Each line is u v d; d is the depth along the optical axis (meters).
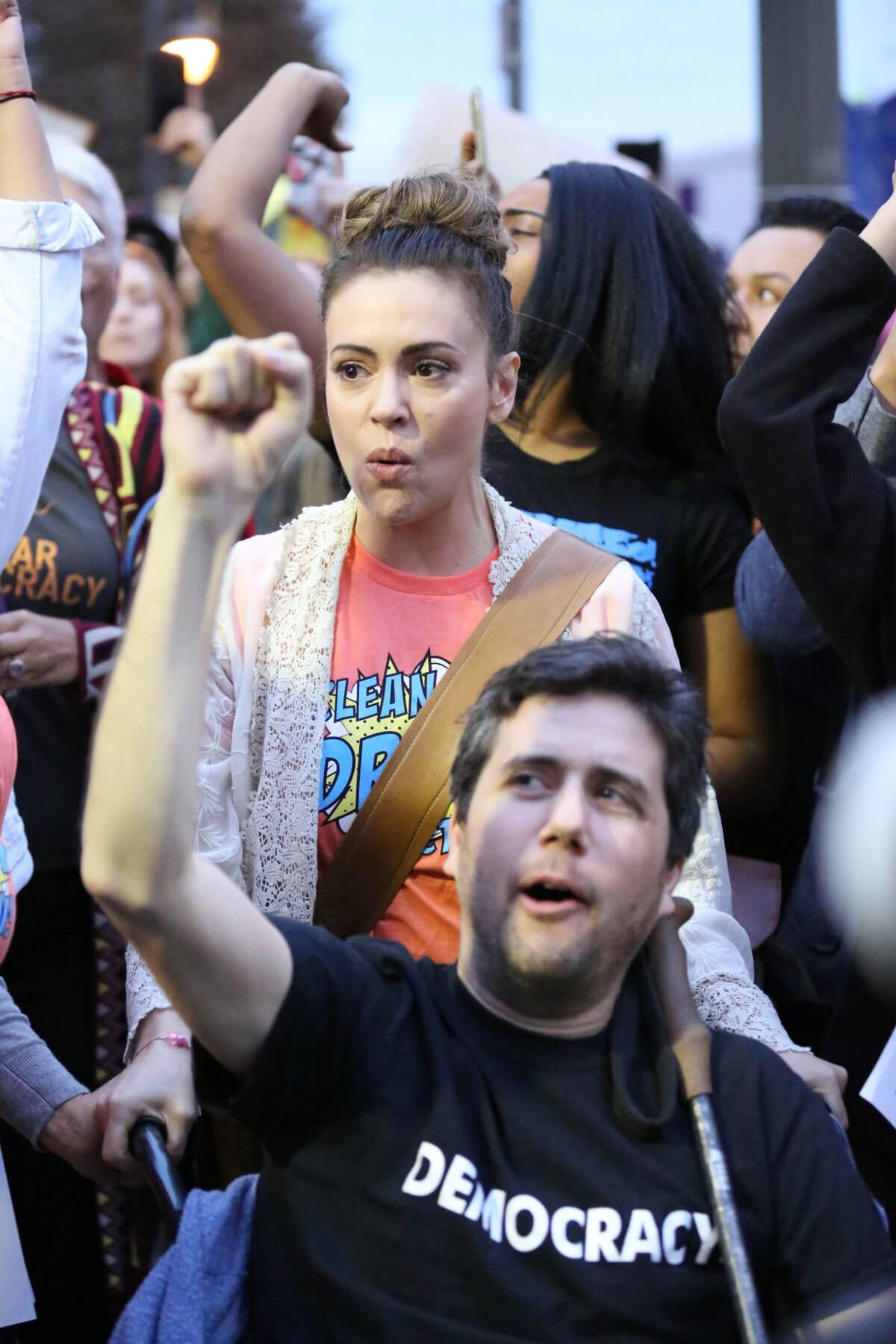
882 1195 2.43
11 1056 2.29
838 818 2.49
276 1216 1.74
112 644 2.85
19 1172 2.75
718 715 2.90
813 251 3.64
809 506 2.24
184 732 1.54
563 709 1.81
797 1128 1.79
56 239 2.26
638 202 3.02
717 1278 1.70
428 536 2.21
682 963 1.88
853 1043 2.40
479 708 1.87
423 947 2.13
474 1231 1.68
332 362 2.12
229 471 1.50
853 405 2.57
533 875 1.76
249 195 2.86
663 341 2.94
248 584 2.25
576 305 2.92
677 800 1.82
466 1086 1.76
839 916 2.60
